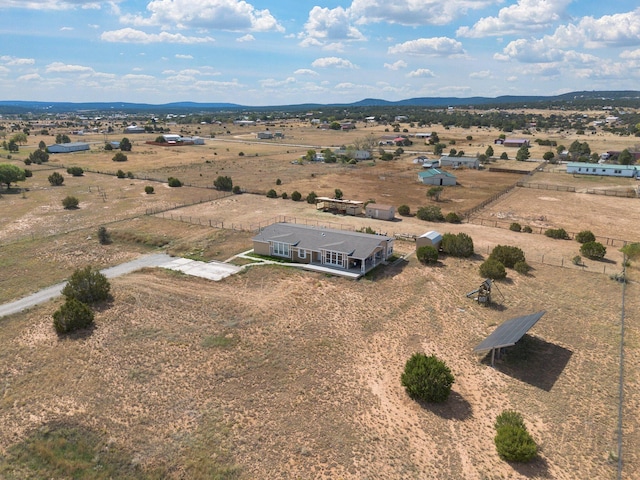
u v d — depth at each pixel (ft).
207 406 90.12
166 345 111.75
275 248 177.37
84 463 75.61
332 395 93.71
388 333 119.65
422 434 82.79
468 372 102.58
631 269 162.20
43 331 118.42
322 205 257.96
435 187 301.84
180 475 73.10
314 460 76.28
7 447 79.36
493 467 75.10
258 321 124.67
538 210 257.96
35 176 347.36
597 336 116.67
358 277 155.22
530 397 93.45
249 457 76.89
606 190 311.68
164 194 289.53
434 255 169.27
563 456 77.56
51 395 93.15
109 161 430.61
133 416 87.20
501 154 490.49
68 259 175.32
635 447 79.10
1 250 182.09
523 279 153.79
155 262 172.76
